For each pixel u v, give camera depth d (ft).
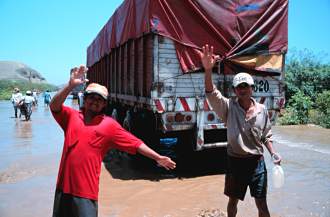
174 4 22.62
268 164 27.61
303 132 45.42
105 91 11.00
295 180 22.88
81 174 10.34
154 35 22.41
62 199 10.44
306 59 70.28
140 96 25.75
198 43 23.09
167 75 22.71
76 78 10.59
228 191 13.80
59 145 36.40
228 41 23.59
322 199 19.06
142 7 24.00
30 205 18.57
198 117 23.36
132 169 26.21
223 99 13.52
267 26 24.47
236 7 23.73
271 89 25.21
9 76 495.41
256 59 24.27
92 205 10.43
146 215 17.01
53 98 10.65
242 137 13.11
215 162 27.43
